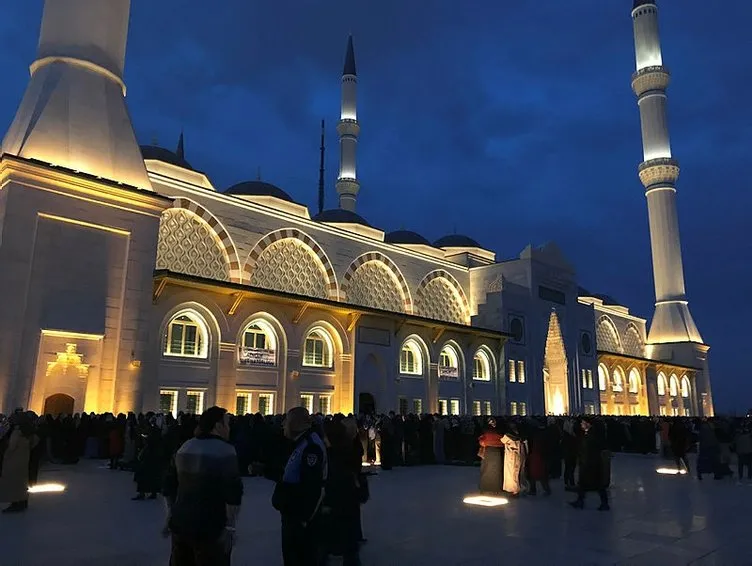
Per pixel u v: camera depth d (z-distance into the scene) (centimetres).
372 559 752
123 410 2130
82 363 2064
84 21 2455
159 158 3033
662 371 6100
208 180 3189
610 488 1519
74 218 2114
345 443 690
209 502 450
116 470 1697
